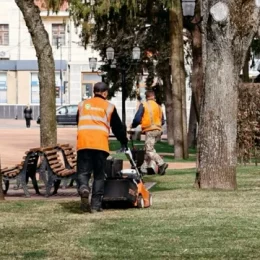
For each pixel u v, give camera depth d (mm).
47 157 30609
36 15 39062
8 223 22578
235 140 32062
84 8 59406
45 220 23156
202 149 32219
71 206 26797
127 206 26047
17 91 151250
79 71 147375
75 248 18359
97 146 24547
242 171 44719
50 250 18172
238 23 31094
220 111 31625
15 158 59844
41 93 39312
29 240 19562
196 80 64250
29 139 87062
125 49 79562
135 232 20703
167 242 19188
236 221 22766
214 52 31297
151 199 28547
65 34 147125
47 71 39281
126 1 58781
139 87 89062
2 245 18891
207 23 31266
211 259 17109
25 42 151375
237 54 31359
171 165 53844
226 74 31281
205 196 29641
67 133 101875
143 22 73312
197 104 63938
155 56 80750
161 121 43969
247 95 49906
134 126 42156
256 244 18938
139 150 41781
